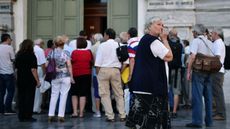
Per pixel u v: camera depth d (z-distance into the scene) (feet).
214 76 41.78
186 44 52.47
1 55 47.96
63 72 42.29
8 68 48.21
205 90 38.11
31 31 61.05
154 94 24.45
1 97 48.65
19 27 59.26
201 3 55.06
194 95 37.68
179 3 54.60
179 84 44.27
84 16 61.46
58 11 60.70
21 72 42.88
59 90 42.63
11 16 58.59
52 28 60.75
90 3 61.31
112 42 42.01
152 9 55.16
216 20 54.95
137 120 24.59
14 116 47.09
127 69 42.50
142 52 24.84
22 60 42.70
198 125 37.73
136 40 41.91
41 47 48.88
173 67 43.60
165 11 54.80
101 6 60.90
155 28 25.07
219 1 54.75
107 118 42.27
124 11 59.16
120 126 39.06
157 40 24.58
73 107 45.42
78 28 60.23
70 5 60.49
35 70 43.09
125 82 42.42
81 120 43.19
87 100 50.03
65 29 60.49
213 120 42.16
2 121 43.19
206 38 37.58
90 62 45.03
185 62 50.37
